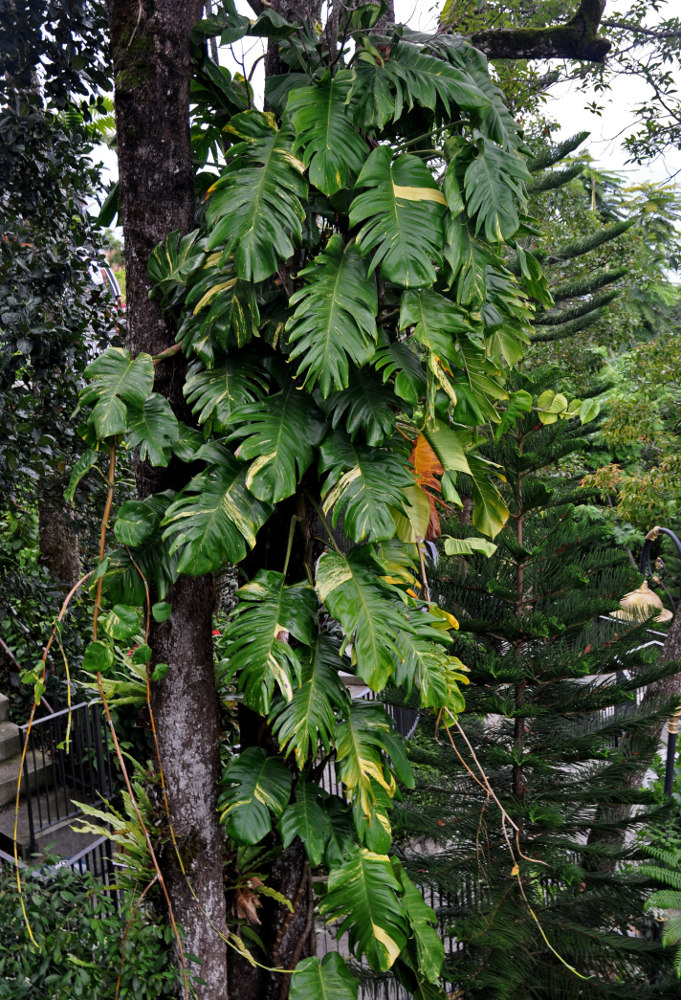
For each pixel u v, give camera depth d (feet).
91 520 20.86
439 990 9.56
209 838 9.93
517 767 18.03
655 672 18.34
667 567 44.91
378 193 8.08
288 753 8.00
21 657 20.53
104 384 8.05
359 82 8.34
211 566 7.92
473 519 11.11
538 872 16.80
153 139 9.13
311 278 8.23
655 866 17.60
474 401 9.05
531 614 17.51
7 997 9.18
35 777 19.16
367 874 8.68
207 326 8.49
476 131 8.50
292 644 9.40
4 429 17.38
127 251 9.57
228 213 7.89
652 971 17.47
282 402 8.61
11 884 10.64
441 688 8.39
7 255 17.25
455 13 18.53
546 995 17.35
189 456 8.43
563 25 19.45
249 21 8.95
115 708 19.25
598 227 39.81
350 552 8.71
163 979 9.74
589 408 11.64
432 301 8.36
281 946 10.80
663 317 47.24
